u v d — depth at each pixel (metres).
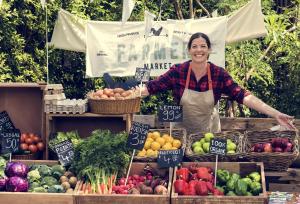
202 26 7.98
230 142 5.65
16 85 6.29
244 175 5.39
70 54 9.07
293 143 5.62
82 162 5.35
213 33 7.93
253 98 5.74
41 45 8.87
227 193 5.05
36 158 6.36
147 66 8.12
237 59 8.84
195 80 5.86
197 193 4.91
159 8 9.32
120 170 5.38
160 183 5.13
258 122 7.12
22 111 6.51
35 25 8.74
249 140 5.86
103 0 9.13
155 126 6.90
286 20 8.80
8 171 5.31
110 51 8.16
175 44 8.03
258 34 8.06
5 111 6.20
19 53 8.50
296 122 6.64
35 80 8.66
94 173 5.22
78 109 6.01
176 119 5.70
